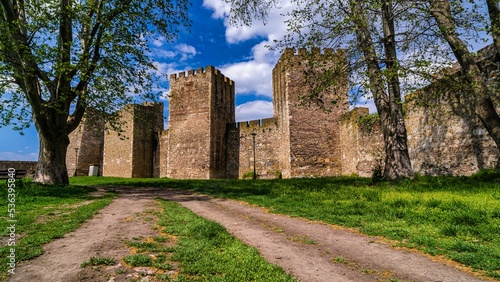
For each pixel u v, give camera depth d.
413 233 5.59
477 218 5.80
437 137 15.15
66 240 5.27
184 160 31.19
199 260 4.22
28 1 13.91
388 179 12.34
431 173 15.52
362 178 16.20
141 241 5.25
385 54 12.16
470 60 10.80
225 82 33.72
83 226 6.39
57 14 13.26
